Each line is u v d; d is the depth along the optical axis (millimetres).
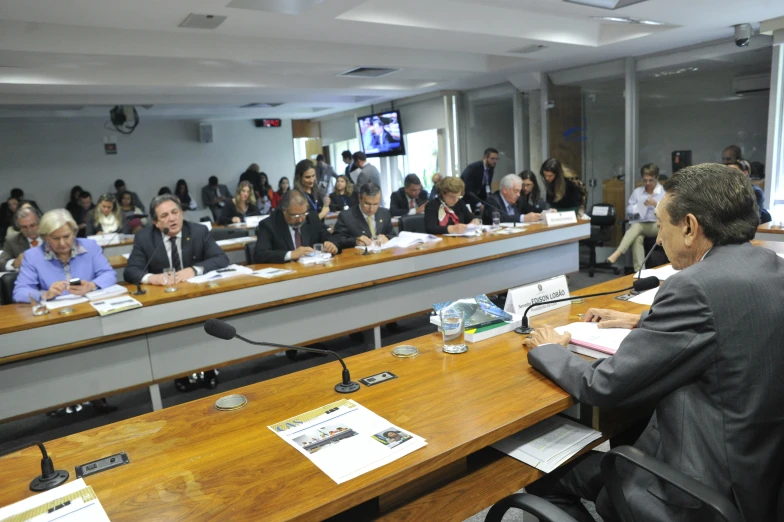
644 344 1153
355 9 3820
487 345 1726
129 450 1203
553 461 1333
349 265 3164
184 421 1332
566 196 5598
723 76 5422
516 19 4613
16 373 2289
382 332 4148
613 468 1145
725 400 1096
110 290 2742
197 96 7777
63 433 2805
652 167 5215
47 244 2881
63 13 3359
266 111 10469
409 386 1449
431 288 3650
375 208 4035
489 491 1292
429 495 1293
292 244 3629
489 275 4004
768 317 1080
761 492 1097
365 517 1228
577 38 5145
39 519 959
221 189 10797
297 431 1234
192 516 950
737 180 1162
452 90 8438
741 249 1166
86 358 2441
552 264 4500
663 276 2482
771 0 3955
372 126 9516
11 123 9289
